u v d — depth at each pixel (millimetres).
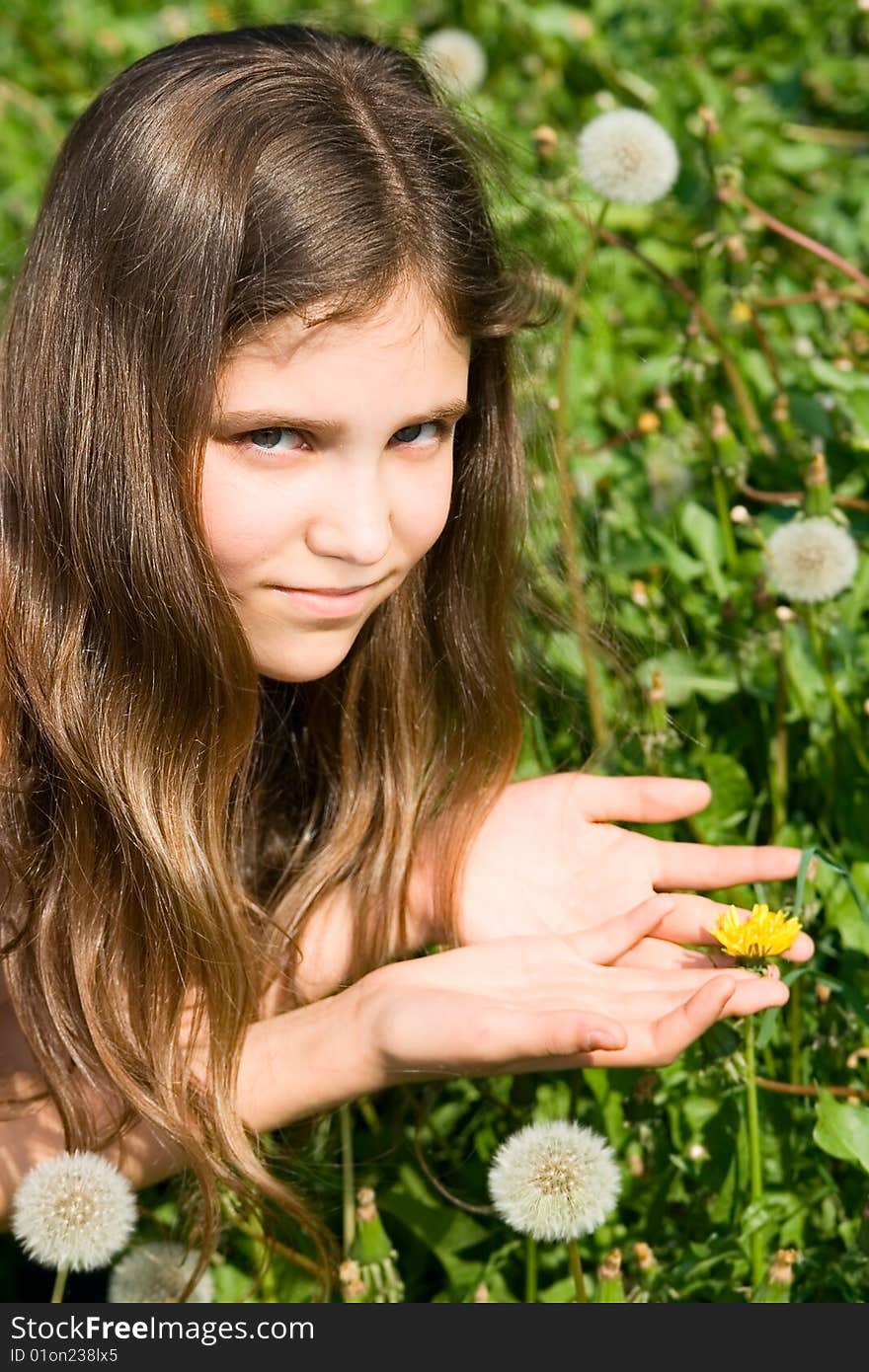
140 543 1375
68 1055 1434
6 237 1954
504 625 1500
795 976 1358
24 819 1442
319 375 1322
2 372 1440
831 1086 1426
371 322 1321
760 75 2020
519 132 1962
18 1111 1440
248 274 1334
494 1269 1432
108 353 1378
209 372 1335
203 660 1382
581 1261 1432
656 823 1492
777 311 1743
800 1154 1405
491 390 1474
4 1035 1477
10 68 2199
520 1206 1312
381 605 1480
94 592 1404
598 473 1649
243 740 1408
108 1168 1354
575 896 1438
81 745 1411
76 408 1389
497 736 1490
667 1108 1431
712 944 1397
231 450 1346
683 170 1747
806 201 1877
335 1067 1364
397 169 1361
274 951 1476
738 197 1627
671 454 1642
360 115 1374
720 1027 1372
